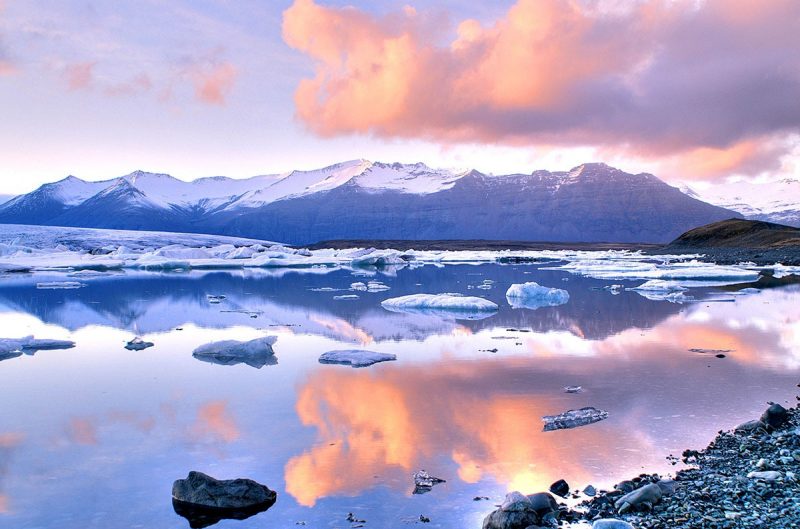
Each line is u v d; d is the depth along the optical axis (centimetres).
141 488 899
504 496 837
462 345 1973
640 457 957
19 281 5038
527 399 1317
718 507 723
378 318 2664
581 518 744
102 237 12300
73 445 1087
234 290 4169
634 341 2000
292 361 1770
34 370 1695
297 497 852
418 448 1028
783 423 1061
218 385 1499
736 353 1773
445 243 16838
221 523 783
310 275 5816
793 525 654
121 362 1795
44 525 793
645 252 9406
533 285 3338
